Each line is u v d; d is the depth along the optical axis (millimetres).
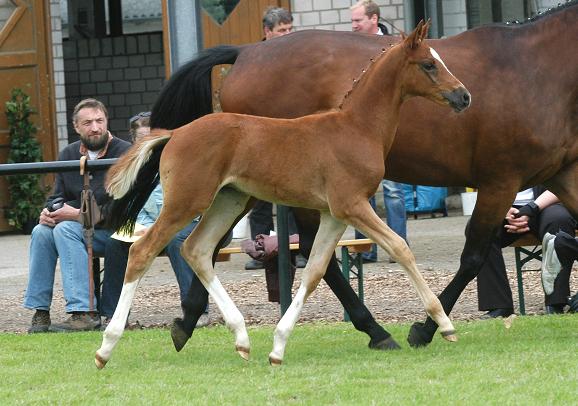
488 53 10859
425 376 9141
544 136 10688
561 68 10812
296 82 11023
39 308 12508
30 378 9664
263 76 11148
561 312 12570
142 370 9859
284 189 9758
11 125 23078
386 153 10070
